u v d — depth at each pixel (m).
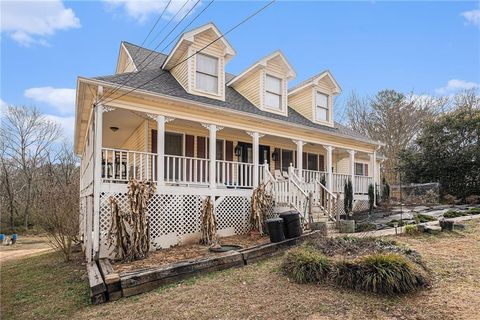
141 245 7.05
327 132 12.82
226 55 11.12
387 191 15.55
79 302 5.13
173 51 10.42
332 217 10.02
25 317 4.78
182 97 9.16
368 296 4.47
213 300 4.62
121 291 5.14
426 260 6.03
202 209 8.78
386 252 5.45
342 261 4.96
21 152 27.84
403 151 20.50
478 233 8.62
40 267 8.69
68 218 9.57
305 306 4.24
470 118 17.34
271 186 10.25
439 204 15.90
